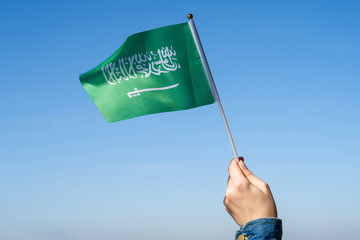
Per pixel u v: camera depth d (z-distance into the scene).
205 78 4.57
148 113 4.64
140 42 4.69
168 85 4.62
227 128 3.25
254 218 2.15
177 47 4.66
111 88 4.65
